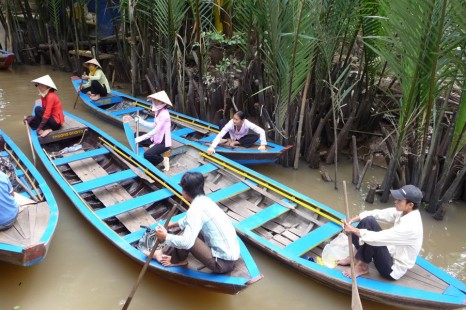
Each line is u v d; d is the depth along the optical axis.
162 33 8.79
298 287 4.33
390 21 4.74
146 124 6.37
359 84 7.38
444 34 4.56
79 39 11.95
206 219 3.58
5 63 11.17
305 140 7.09
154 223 4.58
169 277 3.94
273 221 5.14
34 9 12.98
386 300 3.78
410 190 3.60
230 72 8.48
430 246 5.15
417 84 5.10
